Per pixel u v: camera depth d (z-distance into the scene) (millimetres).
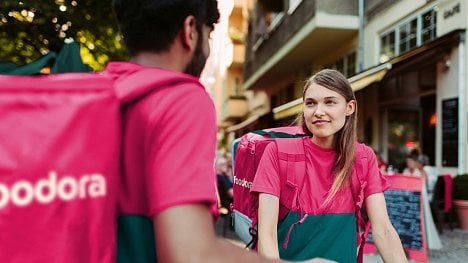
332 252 1721
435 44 7363
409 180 5789
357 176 1782
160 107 903
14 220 758
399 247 1724
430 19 8508
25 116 794
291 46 12672
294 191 1745
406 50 9297
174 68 1060
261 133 2307
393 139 10359
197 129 900
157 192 840
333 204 1731
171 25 1036
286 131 2338
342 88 1752
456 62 7637
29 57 7156
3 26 6473
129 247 917
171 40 1046
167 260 812
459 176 7391
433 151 9328
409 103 9969
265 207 1709
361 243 1839
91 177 822
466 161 7559
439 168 8242
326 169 1763
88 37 7801
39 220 771
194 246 802
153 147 882
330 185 1753
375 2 10508
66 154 801
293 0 12688
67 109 819
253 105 24078
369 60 10742
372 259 5184
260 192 1737
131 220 913
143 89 914
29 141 784
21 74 3502
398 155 10266
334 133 1779
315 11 10797
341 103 1742
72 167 802
